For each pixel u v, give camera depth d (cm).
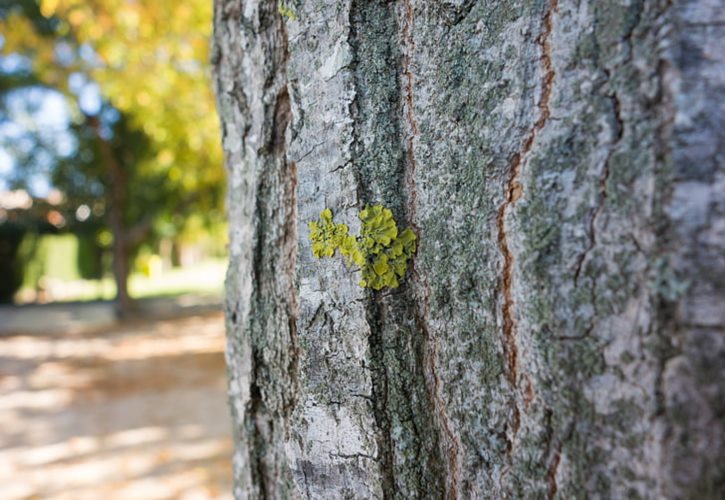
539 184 29
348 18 35
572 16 28
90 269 579
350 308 35
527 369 30
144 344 297
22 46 240
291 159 38
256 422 42
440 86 32
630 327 27
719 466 25
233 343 44
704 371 25
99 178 421
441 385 33
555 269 29
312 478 37
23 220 497
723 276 25
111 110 383
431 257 33
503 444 31
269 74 39
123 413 168
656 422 26
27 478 123
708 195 26
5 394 196
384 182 34
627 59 27
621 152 27
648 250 27
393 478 34
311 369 37
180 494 112
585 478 28
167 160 325
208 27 202
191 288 625
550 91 29
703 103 26
